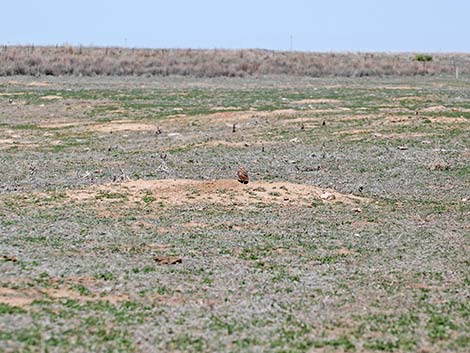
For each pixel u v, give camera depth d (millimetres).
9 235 66250
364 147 119750
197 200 83812
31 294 48875
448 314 47906
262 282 54469
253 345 41375
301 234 70688
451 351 41312
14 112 158875
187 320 45219
